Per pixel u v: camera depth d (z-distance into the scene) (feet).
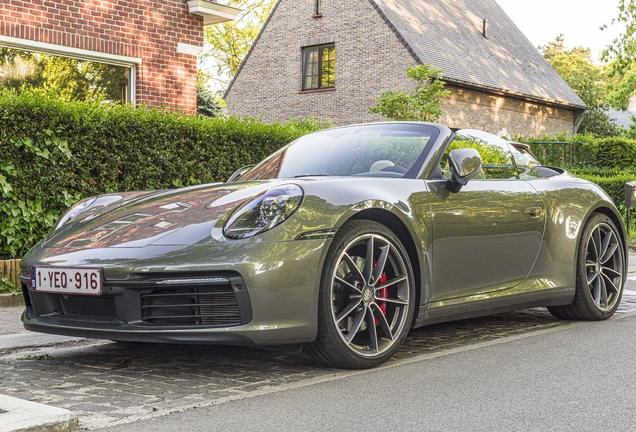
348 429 7.99
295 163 13.70
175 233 10.36
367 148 13.35
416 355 12.20
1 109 18.45
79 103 20.21
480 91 75.05
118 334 10.02
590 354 12.19
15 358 12.05
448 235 12.14
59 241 11.36
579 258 15.25
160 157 21.68
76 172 20.08
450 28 79.66
